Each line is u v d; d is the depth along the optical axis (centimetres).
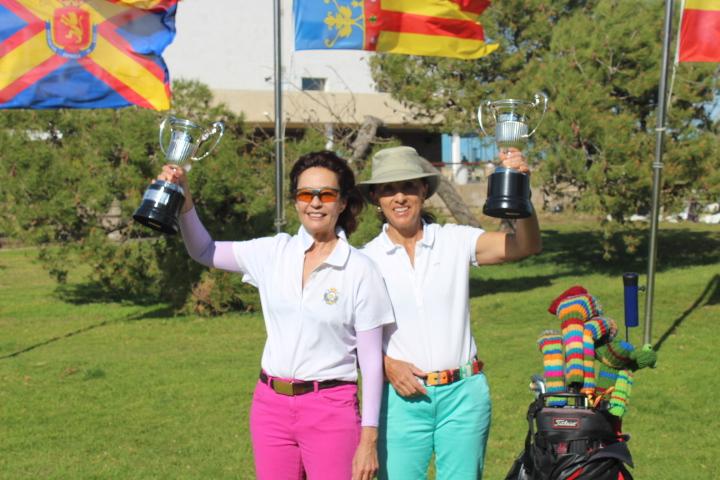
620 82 1482
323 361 338
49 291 1530
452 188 1622
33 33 775
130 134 1181
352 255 345
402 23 820
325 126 1591
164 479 543
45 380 834
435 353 366
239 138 1310
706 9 756
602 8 1495
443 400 366
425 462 372
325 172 346
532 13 1772
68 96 783
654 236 796
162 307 1322
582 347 374
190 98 1244
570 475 356
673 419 661
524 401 718
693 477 532
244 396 762
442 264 372
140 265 1312
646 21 1466
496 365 860
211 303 1223
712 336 966
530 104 360
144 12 784
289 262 347
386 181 365
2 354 977
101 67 786
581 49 1464
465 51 844
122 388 796
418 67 1859
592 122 1397
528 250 362
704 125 1566
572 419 363
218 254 368
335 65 2659
